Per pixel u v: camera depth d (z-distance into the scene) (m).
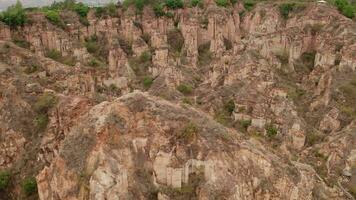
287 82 95.88
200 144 40.31
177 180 39.00
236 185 39.25
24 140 59.16
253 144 46.12
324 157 62.81
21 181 53.38
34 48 109.81
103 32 130.38
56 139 55.25
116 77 91.69
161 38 124.00
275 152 49.72
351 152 62.75
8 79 69.31
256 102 73.75
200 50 127.50
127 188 38.19
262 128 68.38
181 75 96.56
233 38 132.75
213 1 142.25
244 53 96.75
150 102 43.44
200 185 38.91
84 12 133.00
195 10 139.38
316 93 87.94
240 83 83.69
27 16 118.44
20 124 60.69
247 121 71.69
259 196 41.38
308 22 115.12
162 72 94.88
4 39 109.38
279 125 69.19
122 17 135.25
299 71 102.19
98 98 67.12
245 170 41.28
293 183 43.25
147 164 40.16
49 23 118.31
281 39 107.06
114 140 39.62
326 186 51.38
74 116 56.34
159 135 40.59
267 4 139.62
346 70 89.19
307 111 83.94
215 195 38.25
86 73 87.06
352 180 58.31
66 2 147.25
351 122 72.19
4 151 58.16
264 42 104.31
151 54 116.19
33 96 65.12
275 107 72.94
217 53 117.88
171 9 142.00
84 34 127.06
